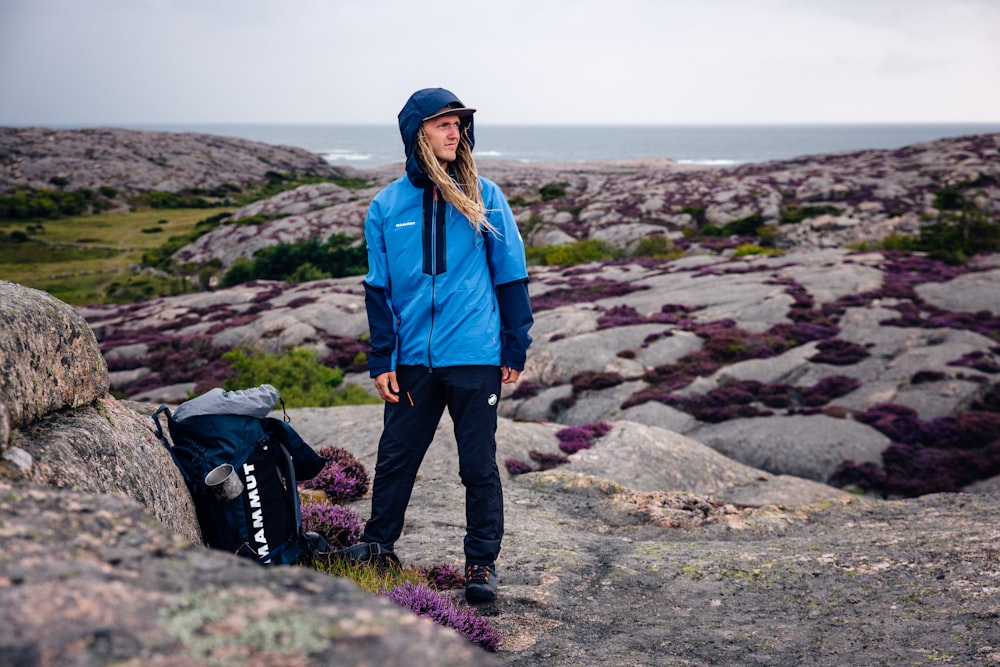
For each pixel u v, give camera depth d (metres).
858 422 17.17
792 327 23.98
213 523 3.50
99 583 1.04
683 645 3.47
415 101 3.52
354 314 31.33
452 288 3.61
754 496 9.52
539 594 4.16
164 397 24.20
